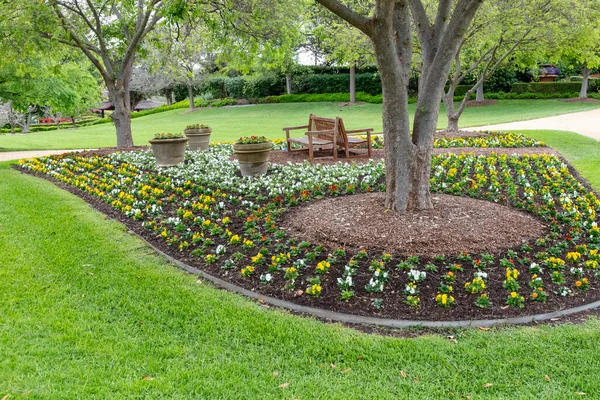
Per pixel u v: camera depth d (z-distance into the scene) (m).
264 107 38.72
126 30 14.64
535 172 9.42
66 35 12.14
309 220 6.06
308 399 2.98
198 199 7.72
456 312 4.03
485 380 3.15
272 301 4.33
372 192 7.80
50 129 42.28
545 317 3.98
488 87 35.44
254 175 9.28
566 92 33.72
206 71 39.88
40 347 3.53
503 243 5.28
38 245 5.76
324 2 5.12
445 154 11.10
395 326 3.90
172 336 3.72
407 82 5.73
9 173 10.86
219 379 3.18
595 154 11.95
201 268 5.05
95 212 7.17
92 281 4.73
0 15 11.34
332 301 4.24
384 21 5.07
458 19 5.32
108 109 60.03
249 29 11.19
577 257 4.83
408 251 5.04
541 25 13.32
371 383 3.14
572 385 3.10
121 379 3.16
